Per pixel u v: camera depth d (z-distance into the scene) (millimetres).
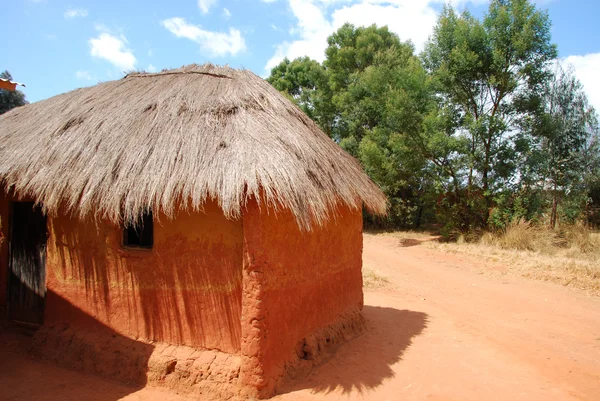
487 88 16266
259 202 4227
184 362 4598
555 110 16766
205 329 4711
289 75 36094
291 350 4938
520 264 11812
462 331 6879
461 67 15719
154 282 4973
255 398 4277
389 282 10594
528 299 8867
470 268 12062
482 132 15703
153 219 4961
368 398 4496
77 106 6363
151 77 6773
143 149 4930
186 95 5781
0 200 6254
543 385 4980
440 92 17156
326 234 5887
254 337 4301
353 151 24391
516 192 15883
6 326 6188
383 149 20062
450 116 17062
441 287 10094
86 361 5086
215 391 4402
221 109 5324
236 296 4555
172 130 5102
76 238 5477
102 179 4805
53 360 5281
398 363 5457
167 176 4523
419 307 8367
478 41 15695
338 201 5496
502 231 15266
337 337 5898
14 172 5527
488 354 5883
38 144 5770
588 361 5750
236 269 4555
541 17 14891
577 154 16500
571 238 14414
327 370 5102
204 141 4809
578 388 4938
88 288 5398
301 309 5188
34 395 4465
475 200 16359
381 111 20234
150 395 4516
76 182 4922
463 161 16484
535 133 16141
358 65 28656
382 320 7359
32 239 6078
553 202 16547
